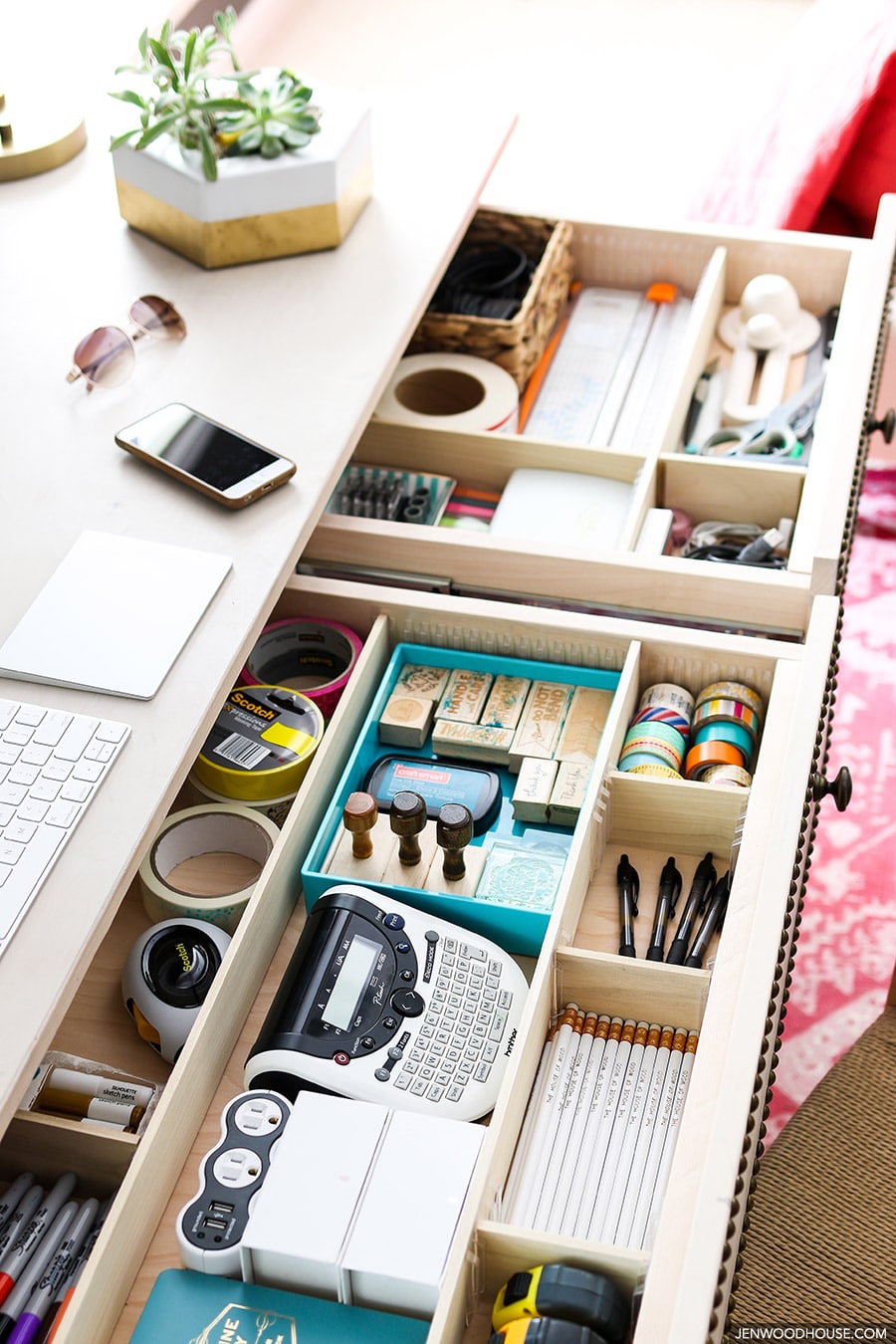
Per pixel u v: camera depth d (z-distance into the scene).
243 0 2.79
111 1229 0.96
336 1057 1.08
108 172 1.77
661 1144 1.10
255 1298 0.96
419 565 1.50
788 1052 1.80
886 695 2.24
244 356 1.50
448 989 1.14
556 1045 1.17
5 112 1.82
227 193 1.55
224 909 1.22
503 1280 1.00
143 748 1.12
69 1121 1.05
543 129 2.85
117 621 1.21
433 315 1.78
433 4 3.22
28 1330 0.98
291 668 1.49
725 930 1.14
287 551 1.29
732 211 2.13
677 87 2.99
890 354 2.20
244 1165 1.01
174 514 1.32
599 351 1.89
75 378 1.43
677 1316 0.82
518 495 1.65
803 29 2.24
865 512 2.53
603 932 1.27
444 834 1.18
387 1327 0.94
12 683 1.17
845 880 1.99
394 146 1.84
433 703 1.42
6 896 1.01
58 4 2.20
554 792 1.31
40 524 1.30
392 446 1.72
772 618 1.42
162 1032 1.15
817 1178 1.34
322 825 1.28
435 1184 0.99
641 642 1.39
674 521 1.64
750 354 1.86
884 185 2.06
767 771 1.26
